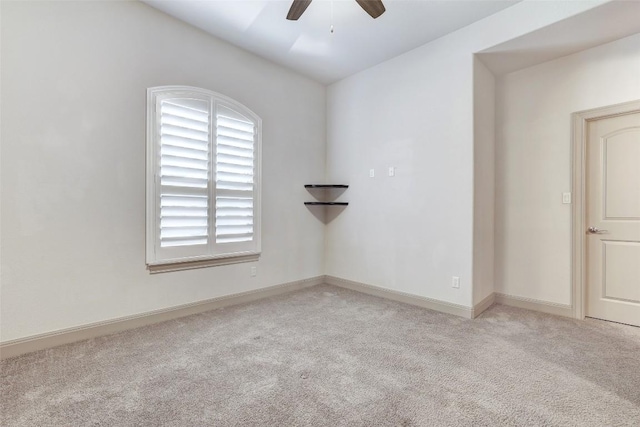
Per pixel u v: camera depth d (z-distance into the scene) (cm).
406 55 357
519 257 342
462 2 271
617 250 293
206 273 324
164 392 179
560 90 315
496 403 170
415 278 348
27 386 184
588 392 181
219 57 330
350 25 305
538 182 330
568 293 312
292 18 231
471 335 263
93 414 159
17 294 221
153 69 283
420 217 344
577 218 305
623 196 289
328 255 445
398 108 365
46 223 231
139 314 278
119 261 266
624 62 279
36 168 226
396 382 191
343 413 162
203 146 315
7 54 214
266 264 378
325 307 339
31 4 222
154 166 283
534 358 222
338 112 435
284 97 395
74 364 210
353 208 414
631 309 286
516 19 274
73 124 241
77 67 242
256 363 214
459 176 312
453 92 316
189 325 283
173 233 296
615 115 289
